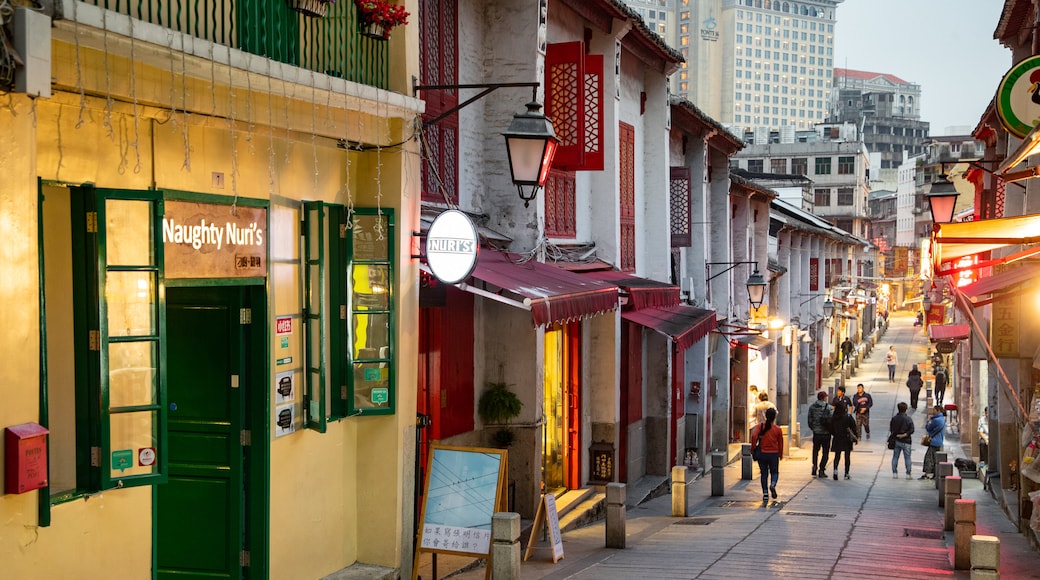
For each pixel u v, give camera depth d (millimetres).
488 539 9969
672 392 22234
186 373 8844
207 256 8016
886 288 96812
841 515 17250
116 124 7105
